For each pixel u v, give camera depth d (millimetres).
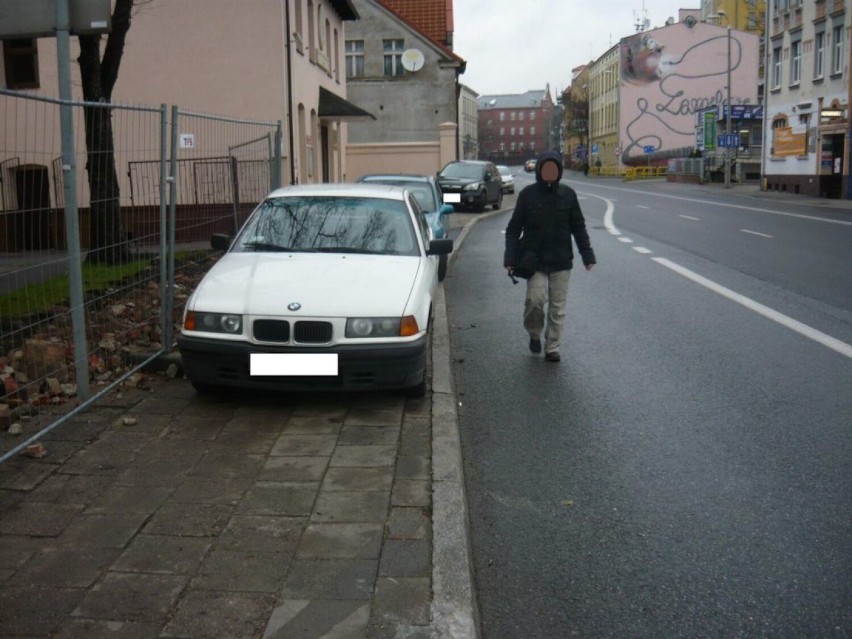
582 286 13406
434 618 3623
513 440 6277
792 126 44219
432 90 44156
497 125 195500
